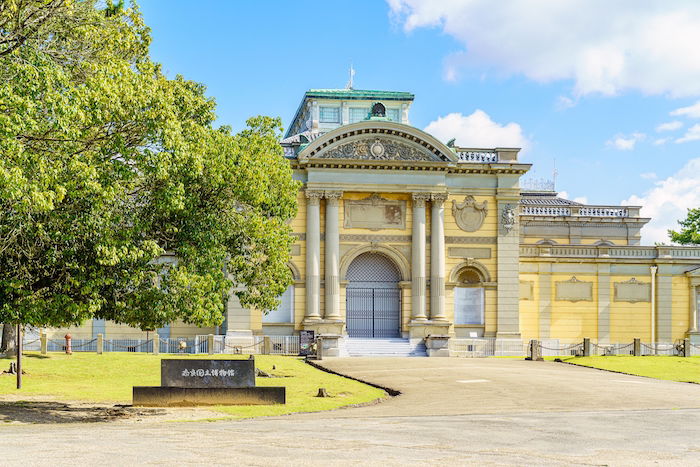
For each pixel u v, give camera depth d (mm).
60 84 22469
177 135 24406
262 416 23734
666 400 28750
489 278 60094
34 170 21094
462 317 60250
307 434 18672
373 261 61531
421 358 53375
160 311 25328
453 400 28922
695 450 16672
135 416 23594
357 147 58906
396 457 15180
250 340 56938
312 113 72500
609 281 63625
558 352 62125
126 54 28953
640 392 31516
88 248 23578
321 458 14969
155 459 14664
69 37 25312
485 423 21281
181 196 25547
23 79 21016
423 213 59312
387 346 57812
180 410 25047
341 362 48438
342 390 32312
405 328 59125
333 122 72625
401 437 18188
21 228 22594
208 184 28719
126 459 14609
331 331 57531
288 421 22031
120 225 25078
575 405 27141
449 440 17750
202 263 27688
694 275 63688
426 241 59625
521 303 62750
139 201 26875
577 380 36594
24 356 43500
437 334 58250
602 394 30656
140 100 23469
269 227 33844
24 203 20156
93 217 23078
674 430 20031
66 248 23172
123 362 42094
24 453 15195
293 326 58031
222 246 29781
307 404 27094
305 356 53219
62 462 14156
